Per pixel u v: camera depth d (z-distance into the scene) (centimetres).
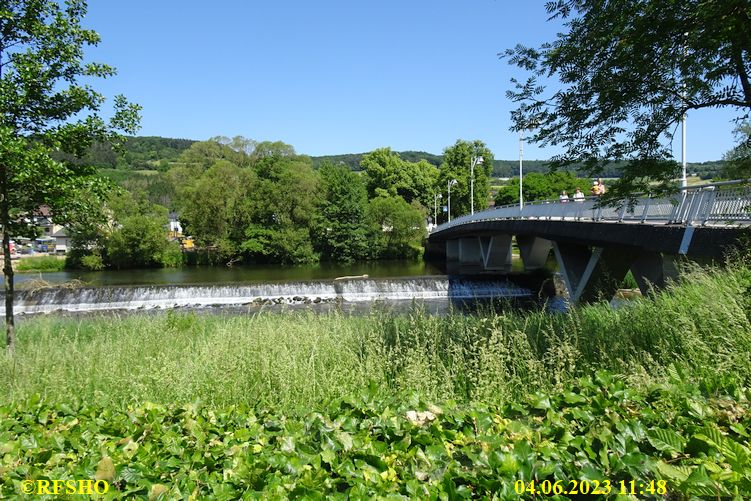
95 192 895
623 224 1508
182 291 2856
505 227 3020
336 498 238
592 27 704
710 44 592
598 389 376
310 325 889
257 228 5703
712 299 615
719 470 233
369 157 8712
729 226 1016
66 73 873
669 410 332
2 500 263
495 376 507
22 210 908
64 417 443
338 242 6038
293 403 501
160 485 261
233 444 337
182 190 5884
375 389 426
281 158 6394
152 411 420
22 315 2464
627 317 725
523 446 261
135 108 926
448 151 7788
